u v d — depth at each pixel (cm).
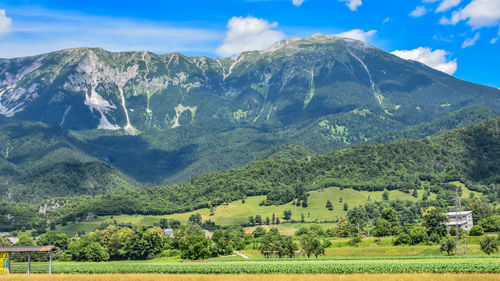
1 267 13588
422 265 13512
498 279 11569
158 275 13538
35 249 13588
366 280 11906
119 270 15250
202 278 12838
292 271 13975
